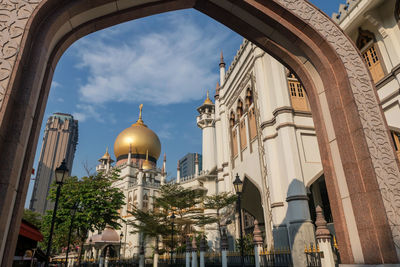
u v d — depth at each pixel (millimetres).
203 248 17062
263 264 13320
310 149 17703
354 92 7184
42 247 32781
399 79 13734
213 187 38625
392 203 6195
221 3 7832
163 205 26750
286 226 16422
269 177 18141
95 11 6742
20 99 4848
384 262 5840
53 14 5785
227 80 28656
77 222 21609
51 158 132250
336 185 7242
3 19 5152
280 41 8312
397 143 14414
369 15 15250
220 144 29047
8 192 4328
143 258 23125
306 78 8422
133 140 57594
